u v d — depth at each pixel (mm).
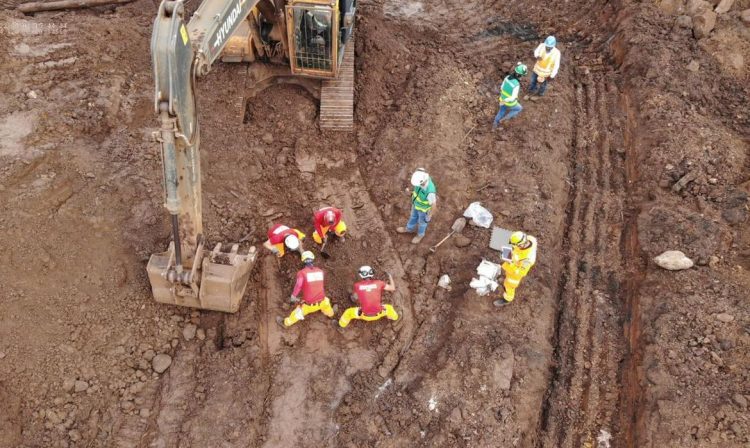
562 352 9641
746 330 9008
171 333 9172
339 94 12984
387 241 11023
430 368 9180
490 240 10664
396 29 15367
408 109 12992
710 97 13133
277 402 8734
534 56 13586
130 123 11523
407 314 9953
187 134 7312
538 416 8914
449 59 14539
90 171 10180
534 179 11695
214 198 10914
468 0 17141
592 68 14523
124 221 9875
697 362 8789
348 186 12016
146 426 8367
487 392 8766
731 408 8195
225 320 9508
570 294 10344
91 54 12266
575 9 16172
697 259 10094
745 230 10477
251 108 13102
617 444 8672
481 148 12484
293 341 9438
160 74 6543
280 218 11219
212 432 8289
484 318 9656
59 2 14320
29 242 9055
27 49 12023
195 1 15156
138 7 14703
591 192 11930
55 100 11195
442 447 8266
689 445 7992
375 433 8438
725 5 14383
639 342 9398
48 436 8047
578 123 13156
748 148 12086
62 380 8422
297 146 12484
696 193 11141
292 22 11625
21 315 8625
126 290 9312
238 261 9055
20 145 10148
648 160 11922
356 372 9164
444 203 11445
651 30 14219
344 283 10305
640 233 10781
